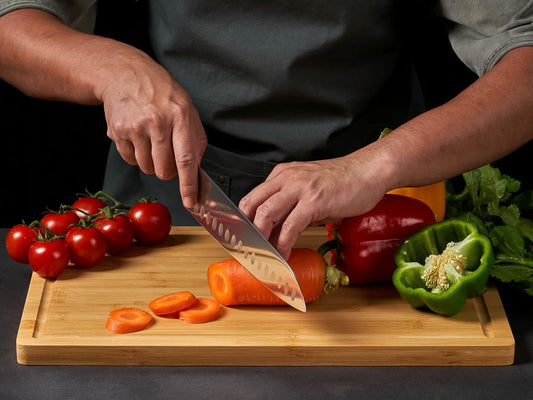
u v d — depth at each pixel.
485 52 1.42
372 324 1.27
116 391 1.15
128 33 1.70
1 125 2.28
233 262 1.30
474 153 1.31
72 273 1.41
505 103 1.32
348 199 1.24
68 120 2.29
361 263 1.36
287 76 1.51
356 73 1.55
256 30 1.50
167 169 1.28
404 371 1.21
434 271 1.29
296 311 1.30
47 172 2.35
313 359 1.22
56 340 1.21
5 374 1.19
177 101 1.26
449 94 2.22
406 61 1.66
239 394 1.15
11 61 1.44
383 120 1.66
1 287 1.41
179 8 1.51
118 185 1.74
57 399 1.13
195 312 1.27
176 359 1.22
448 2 1.46
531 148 2.16
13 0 1.48
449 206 1.54
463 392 1.16
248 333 1.24
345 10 1.48
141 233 1.50
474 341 1.22
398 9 1.55
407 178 1.28
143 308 1.31
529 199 1.50
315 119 1.57
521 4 1.39
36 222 1.45
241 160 1.58
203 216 1.31
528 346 1.27
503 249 1.39
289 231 1.22
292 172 1.26
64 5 1.56
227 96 1.55
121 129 1.27
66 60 1.36
